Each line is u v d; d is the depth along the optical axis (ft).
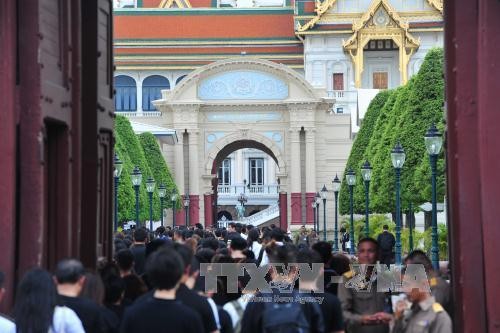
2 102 59.82
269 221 535.19
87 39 78.13
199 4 628.69
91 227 76.95
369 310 62.80
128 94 584.81
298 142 426.92
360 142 339.98
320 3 560.61
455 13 65.67
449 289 68.28
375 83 561.84
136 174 230.48
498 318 60.18
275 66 425.69
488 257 60.49
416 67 550.36
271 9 596.29
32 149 61.31
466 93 64.69
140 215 340.18
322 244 69.72
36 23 61.41
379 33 549.13
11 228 59.57
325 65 563.48
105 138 84.17
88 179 77.25
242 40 587.27
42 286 46.09
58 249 69.26
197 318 45.91
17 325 45.73
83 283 51.44
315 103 424.05
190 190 431.84
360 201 304.71
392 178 244.22
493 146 60.13
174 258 46.39
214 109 431.02
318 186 428.56
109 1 86.07
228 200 625.00
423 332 55.47
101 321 50.19
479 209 63.93
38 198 61.52
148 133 390.63
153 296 46.47
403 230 241.55
